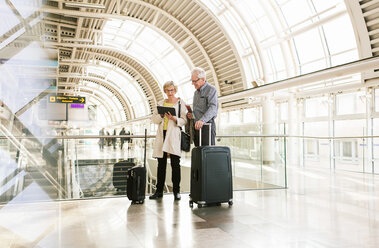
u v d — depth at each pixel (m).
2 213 3.13
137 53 21.89
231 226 2.64
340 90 9.60
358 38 8.37
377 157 8.30
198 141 3.66
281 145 4.89
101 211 3.19
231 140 5.43
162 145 3.82
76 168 4.11
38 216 3.00
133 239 2.29
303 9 11.31
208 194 3.32
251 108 14.14
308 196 4.09
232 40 13.42
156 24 16.56
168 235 2.39
